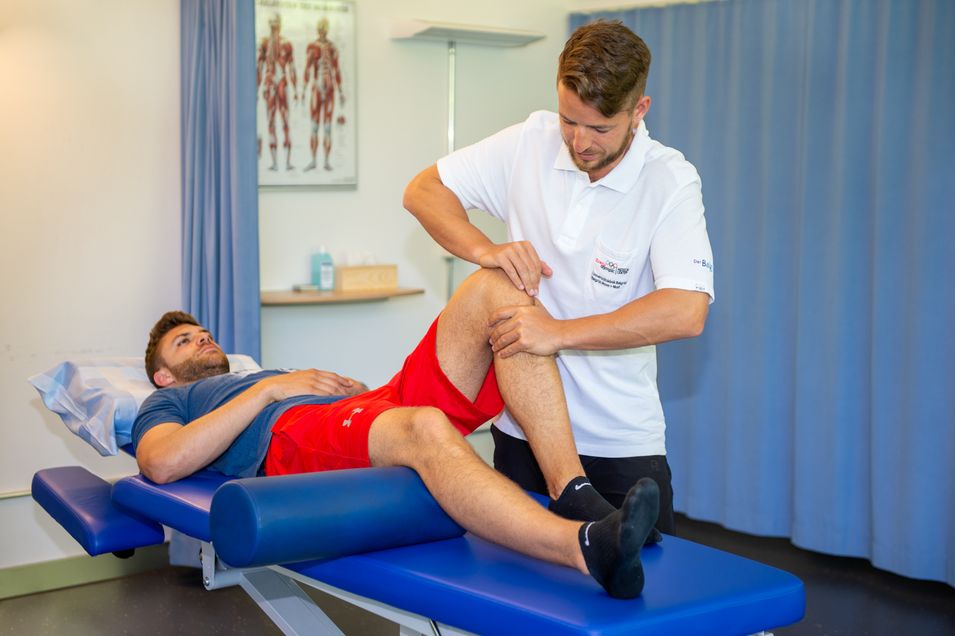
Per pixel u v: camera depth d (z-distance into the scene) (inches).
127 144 131.6
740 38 144.6
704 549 65.8
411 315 160.7
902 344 128.4
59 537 131.6
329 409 79.4
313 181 149.1
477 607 56.7
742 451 149.7
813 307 138.3
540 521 59.2
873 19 129.0
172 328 107.1
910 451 127.6
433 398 78.4
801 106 139.0
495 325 72.5
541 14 165.9
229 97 122.3
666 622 53.8
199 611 124.0
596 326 69.2
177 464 79.8
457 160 83.1
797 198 140.5
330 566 64.9
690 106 152.3
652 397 80.4
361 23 150.9
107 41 129.1
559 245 76.7
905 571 129.6
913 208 125.4
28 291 127.1
